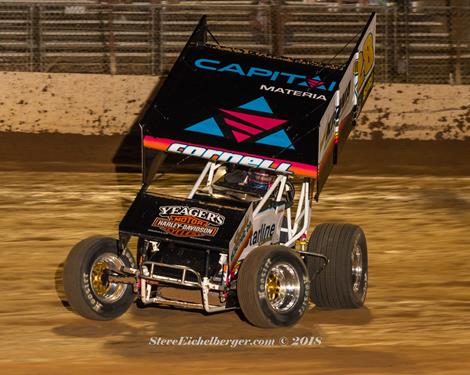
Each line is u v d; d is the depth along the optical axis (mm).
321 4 51031
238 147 20328
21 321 20750
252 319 19234
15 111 46750
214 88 21750
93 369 17188
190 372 17000
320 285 21359
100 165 41969
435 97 47469
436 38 51000
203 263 19484
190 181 38656
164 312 21359
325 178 21219
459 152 45344
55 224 31109
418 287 24266
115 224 31328
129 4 50688
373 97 47250
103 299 19969
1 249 27688
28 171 40312
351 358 18125
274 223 20672
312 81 22047
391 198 36219
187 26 51688
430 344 19266
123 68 51156
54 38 51688
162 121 20922
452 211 34094
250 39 51344
